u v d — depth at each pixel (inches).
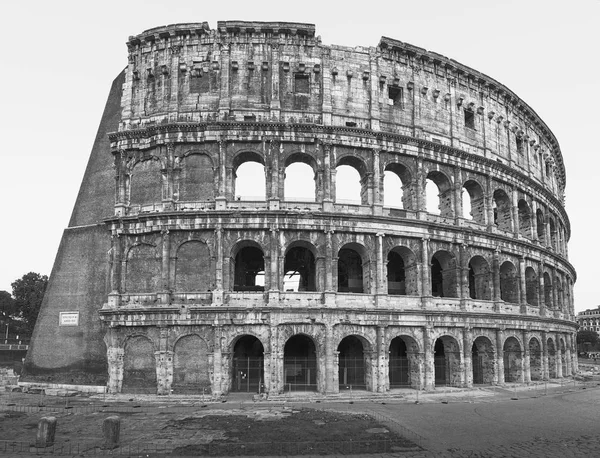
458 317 2519.7
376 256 2407.7
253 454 1251.2
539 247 3034.0
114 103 2726.4
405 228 2476.6
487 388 2513.5
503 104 3095.5
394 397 2207.2
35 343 2497.5
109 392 2252.7
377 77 2603.3
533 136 3383.4
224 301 2256.4
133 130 2454.5
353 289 2652.6
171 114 2459.4
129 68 2564.0
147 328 2278.5
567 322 3225.9
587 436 1472.7
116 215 2423.7
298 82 2539.4
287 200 2378.2
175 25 2517.2
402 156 2593.5
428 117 2714.1
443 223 2600.9
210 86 2490.2
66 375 2417.6
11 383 2684.5
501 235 2765.7
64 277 2529.5
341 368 2524.6
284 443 1334.9
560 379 3075.8
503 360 2704.2
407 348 2485.2
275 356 2207.2
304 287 2785.4
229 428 1541.6
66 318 2480.3
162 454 1240.8
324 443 1334.9
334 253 2357.3
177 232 2336.4
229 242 2311.8
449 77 2827.3
